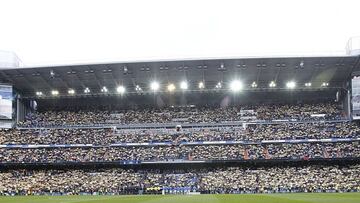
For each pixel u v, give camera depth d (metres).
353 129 94.12
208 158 89.00
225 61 89.69
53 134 100.62
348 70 93.25
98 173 90.44
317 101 106.81
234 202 48.59
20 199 63.34
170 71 93.44
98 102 110.75
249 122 100.56
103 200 58.09
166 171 91.12
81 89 102.88
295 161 88.69
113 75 95.56
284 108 104.94
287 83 98.69
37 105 111.88
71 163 90.94
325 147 90.25
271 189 80.25
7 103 99.62
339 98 105.62
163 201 53.34
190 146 94.44
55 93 104.19
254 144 93.31
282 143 93.06
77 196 73.69
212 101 108.62
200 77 96.25
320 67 91.69
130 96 107.81
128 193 83.00
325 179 82.25
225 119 102.25
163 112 106.56
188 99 108.62
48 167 93.56
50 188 84.50
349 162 88.75
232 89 100.00
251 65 91.06
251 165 90.25
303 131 95.31
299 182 81.56
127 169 92.38
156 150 93.12
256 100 108.06
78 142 97.19
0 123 99.75
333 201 47.91
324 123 97.75
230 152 90.56
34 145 96.81
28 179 88.31
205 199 56.19
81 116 107.19
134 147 95.50
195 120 102.75
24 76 96.88
